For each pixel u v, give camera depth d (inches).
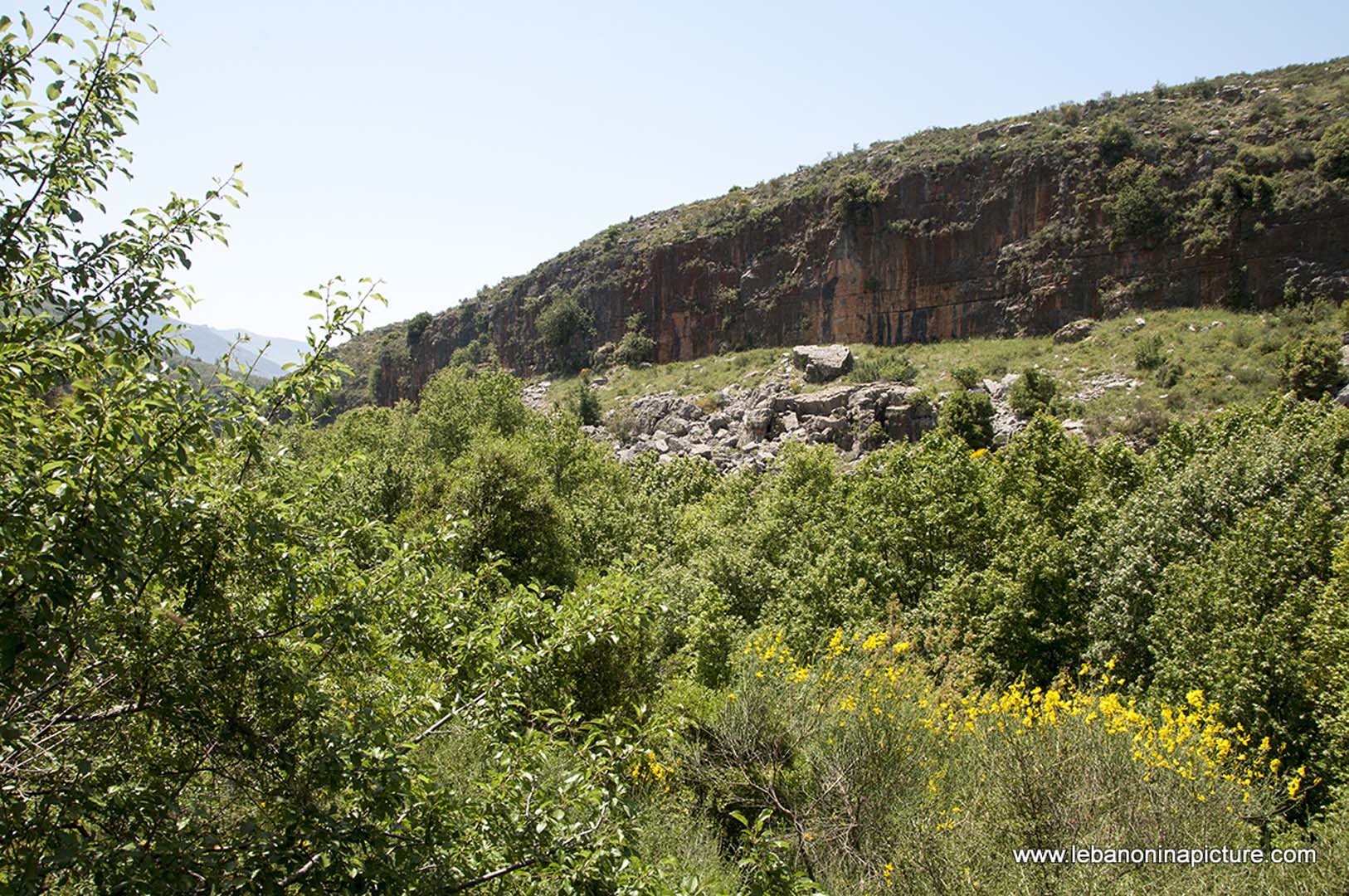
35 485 135.7
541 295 4008.4
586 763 213.2
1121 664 602.9
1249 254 2256.4
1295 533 549.0
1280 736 436.5
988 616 671.8
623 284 3661.4
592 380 3437.5
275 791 164.6
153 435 155.6
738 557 908.0
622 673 498.3
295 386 181.5
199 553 165.8
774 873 228.1
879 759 352.8
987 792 311.4
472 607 239.3
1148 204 2442.2
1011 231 2723.9
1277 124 2400.3
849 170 3287.4
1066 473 868.6
